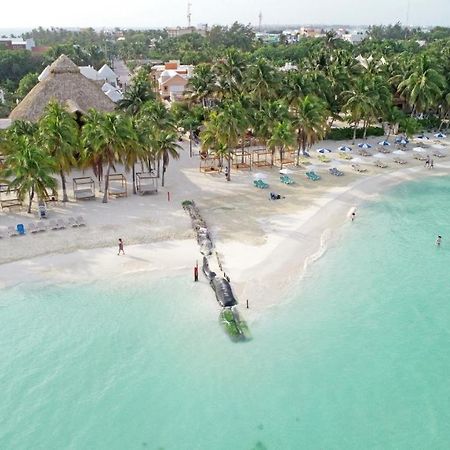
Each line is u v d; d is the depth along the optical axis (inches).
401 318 1485.0
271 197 2399.1
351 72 3909.9
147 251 1831.9
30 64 6835.6
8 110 4345.5
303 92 3280.0
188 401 1179.3
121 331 1408.7
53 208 2222.0
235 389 1213.1
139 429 1107.9
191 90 3631.9
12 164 2063.2
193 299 1553.9
